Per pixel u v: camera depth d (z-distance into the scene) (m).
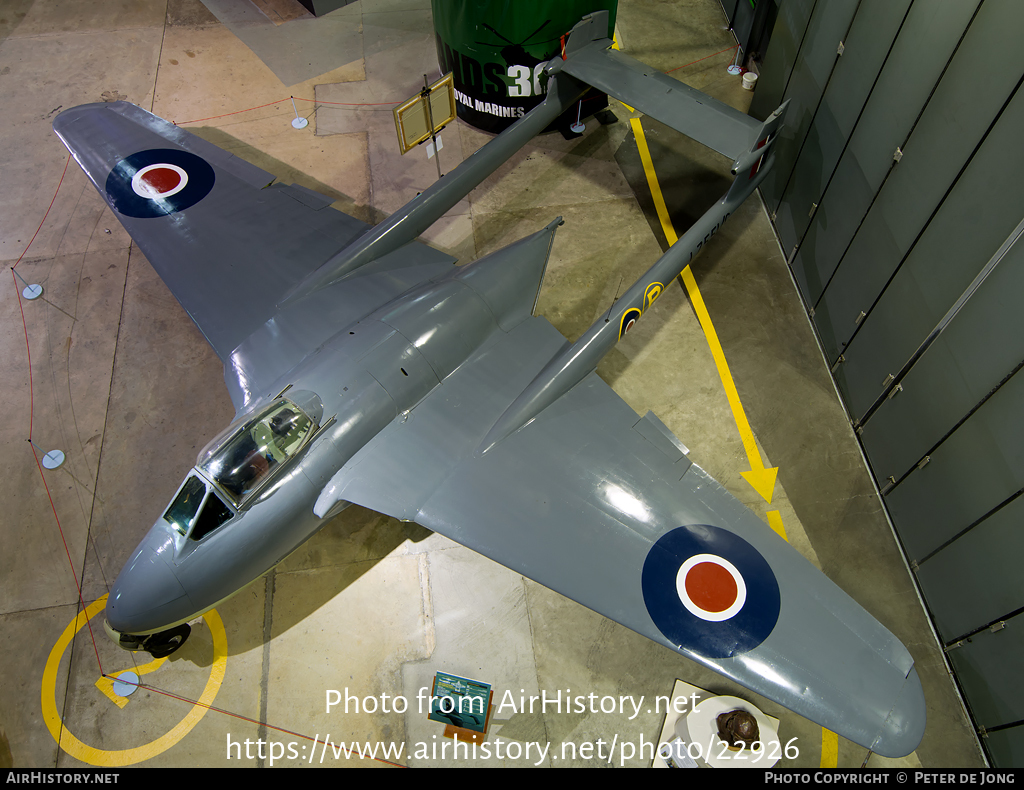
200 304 7.95
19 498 8.08
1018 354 5.66
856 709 5.48
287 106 11.83
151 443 8.48
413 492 6.45
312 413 6.39
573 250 10.16
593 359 7.24
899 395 7.50
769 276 9.95
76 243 10.18
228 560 6.12
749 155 7.99
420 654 7.22
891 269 7.41
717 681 7.09
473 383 7.23
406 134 8.84
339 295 7.88
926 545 7.25
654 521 6.38
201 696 6.98
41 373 9.00
